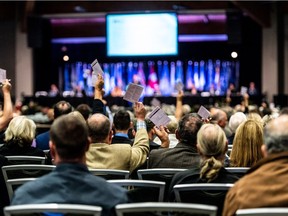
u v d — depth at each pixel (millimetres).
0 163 4148
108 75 22953
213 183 3232
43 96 18094
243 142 3982
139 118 4516
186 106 9273
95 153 4074
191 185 3102
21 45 21000
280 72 20031
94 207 2461
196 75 22438
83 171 2701
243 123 4051
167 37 18438
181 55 22344
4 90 4746
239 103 17266
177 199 3168
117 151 4094
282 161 2668
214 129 3395
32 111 13633
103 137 4129
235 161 4012
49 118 9930
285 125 2727
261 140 3963
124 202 2688
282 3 19594
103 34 22141
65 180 2648
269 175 2621
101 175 3781
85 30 22266
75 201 2617
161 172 3771
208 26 21438
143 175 3822
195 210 2490
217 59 22125
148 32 18547
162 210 2514
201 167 3336
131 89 4996
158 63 22625
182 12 19750
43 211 2471
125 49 18766
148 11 18531
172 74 22578
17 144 4699
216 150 3336
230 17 17438
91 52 22922
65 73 23047
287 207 2551
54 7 20391
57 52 22906
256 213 2402
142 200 3350
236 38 17422
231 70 22047
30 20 18578
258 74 21484
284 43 19922
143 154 4223
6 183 3785
